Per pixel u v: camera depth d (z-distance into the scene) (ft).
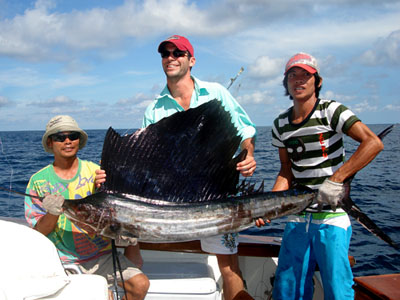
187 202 7.04
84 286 4.82
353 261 8.08
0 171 40.75
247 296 7.70
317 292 8.27
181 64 8.55
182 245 8.61
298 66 6.92
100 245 7.19
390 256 14.42
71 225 6.97
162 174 7.07
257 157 58.03
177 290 7.33
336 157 7.14
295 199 6.98
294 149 7.44
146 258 9.04
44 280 4.62
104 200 6.59
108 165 6.89
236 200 7.03
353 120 6.68
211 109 7.18
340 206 6.70
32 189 7.11
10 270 4.63
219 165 7.13
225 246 7.84
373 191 29.40
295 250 7.50
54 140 6.87
